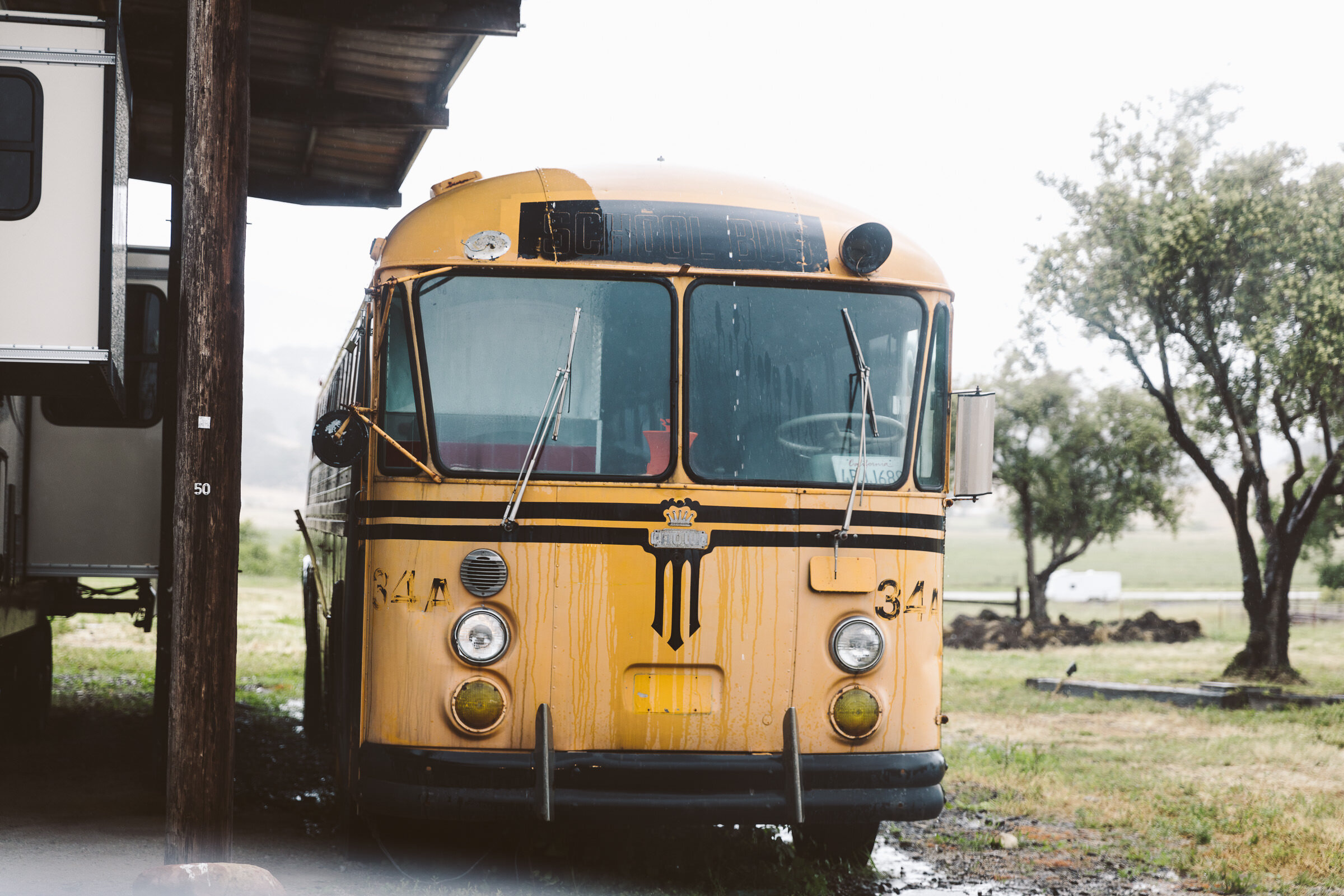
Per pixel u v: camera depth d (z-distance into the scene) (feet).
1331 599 143.23
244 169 16.85
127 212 21.67
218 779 16.28
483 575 17.21
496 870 19.85
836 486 18.03
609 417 17.72
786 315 18.29
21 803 24.12
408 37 26.96
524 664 17.19
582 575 17.33
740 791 17.26
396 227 18.49
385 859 19.92
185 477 16.34
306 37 27.61
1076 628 94.32
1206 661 72.74
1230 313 60.18
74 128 18.98
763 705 17.53
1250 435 63.36
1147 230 57.98
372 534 17.62
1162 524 97.09
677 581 17.44
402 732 17.16
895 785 17.75
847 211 19.45
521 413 17.63
